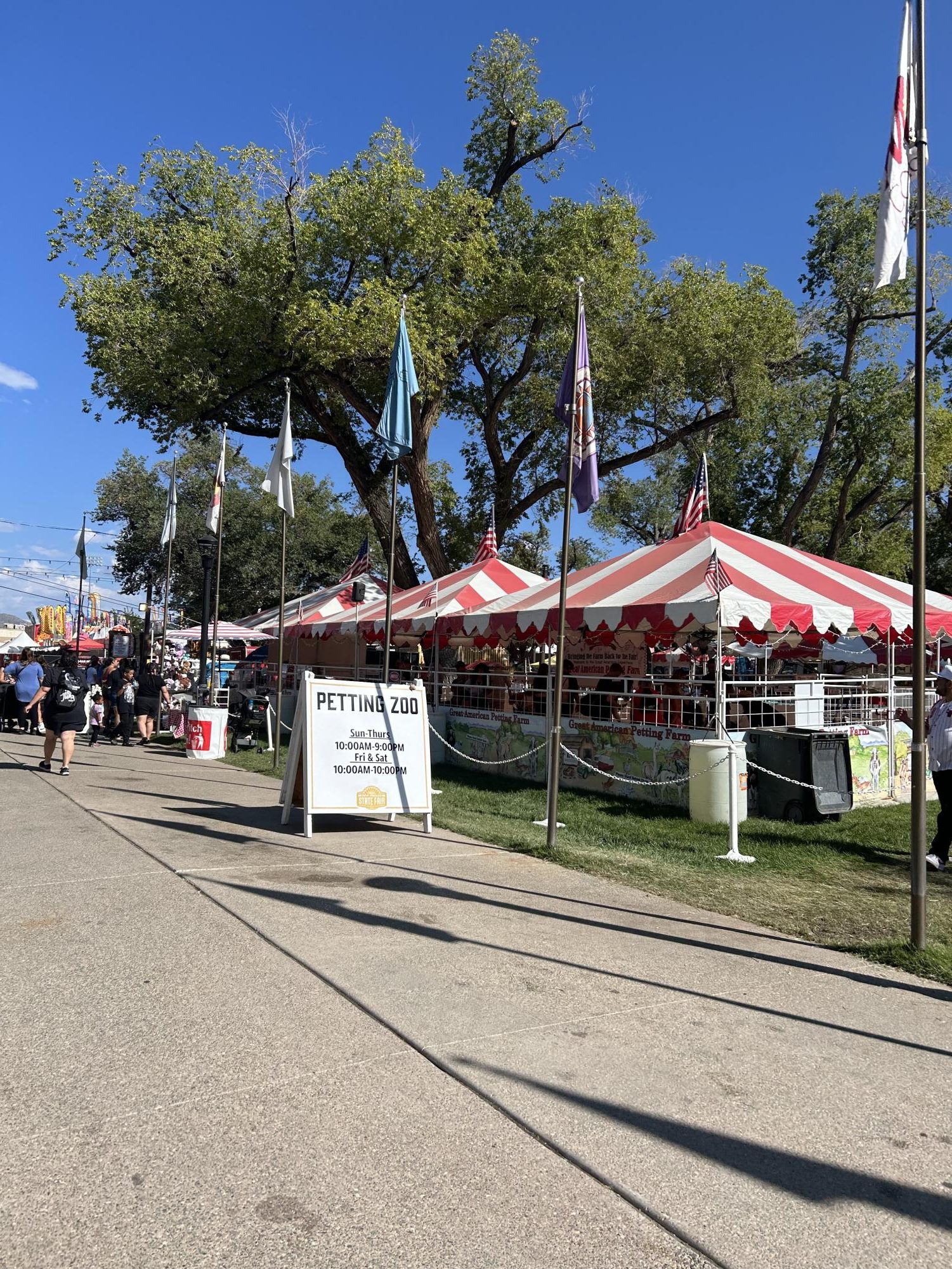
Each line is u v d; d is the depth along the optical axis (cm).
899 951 560
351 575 2270
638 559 1378
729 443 2772
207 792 1117
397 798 900
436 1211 273
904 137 587
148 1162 291
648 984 489
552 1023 425
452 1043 396
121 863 693
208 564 1758
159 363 2059
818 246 2823
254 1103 333
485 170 2577
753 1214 280
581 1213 276
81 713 1712
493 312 2255
